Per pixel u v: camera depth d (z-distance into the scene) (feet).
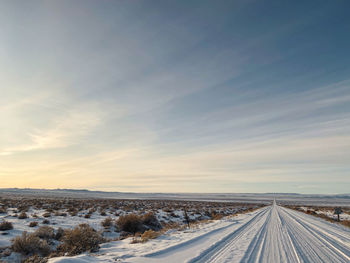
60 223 71.97
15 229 57.21
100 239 46.11
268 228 65.41
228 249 36.14
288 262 28.63
